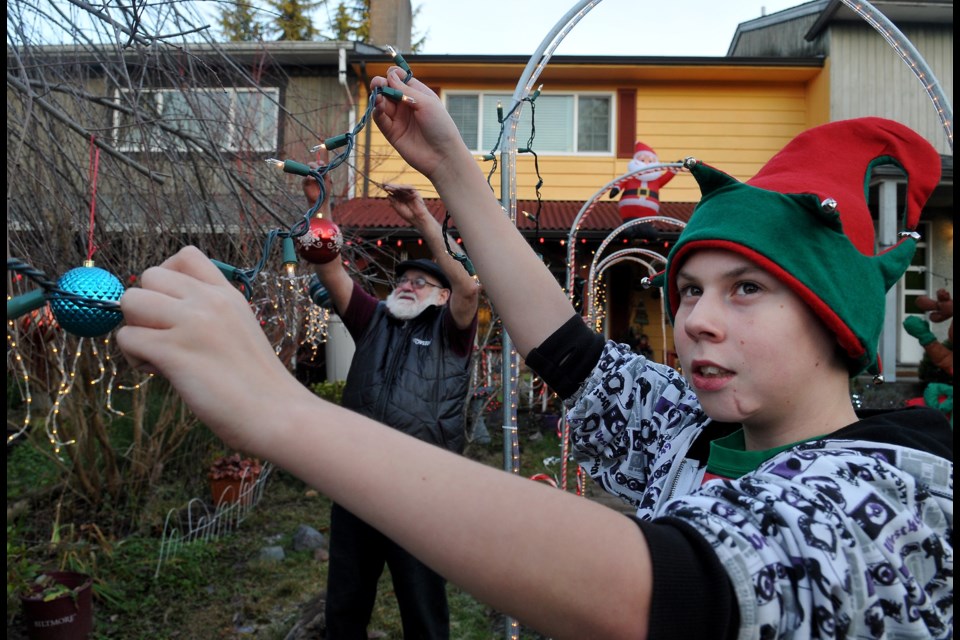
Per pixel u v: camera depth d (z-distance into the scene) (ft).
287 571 13.38
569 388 4.14
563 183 32.73
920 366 22.20
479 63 30.66
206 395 1.74
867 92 31.35
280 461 1.75
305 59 28.30
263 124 13.89
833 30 31.24
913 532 2.18
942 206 32.53
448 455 1.84
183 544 13.88
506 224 3.86
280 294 14.14
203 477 16.88
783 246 2.64
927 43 31.81
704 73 31.96
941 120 3.85
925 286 32.68
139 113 8.68
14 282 9.09
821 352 2.77
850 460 2.33
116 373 14.07
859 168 3.20
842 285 2.69
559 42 5.80
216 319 1.82
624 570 1.73
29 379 13.00
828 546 1.98
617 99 32.53
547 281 3.94
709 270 2.78
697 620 1.75
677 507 2.14
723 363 2.69
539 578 1.69
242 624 11.53
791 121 32.83
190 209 10.87
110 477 14.92
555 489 1.86
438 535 1.71
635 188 22.86
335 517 9.39
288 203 11.76
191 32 9.03
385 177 27.30
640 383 4.08
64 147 9.93
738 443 3.27
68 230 9.54
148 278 1.92
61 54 9.13
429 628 9.16
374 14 31.53
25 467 16.38
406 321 10.18
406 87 3.58
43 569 12.12
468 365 10.07
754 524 2.02
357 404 9.82
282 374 1.87
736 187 2.84
